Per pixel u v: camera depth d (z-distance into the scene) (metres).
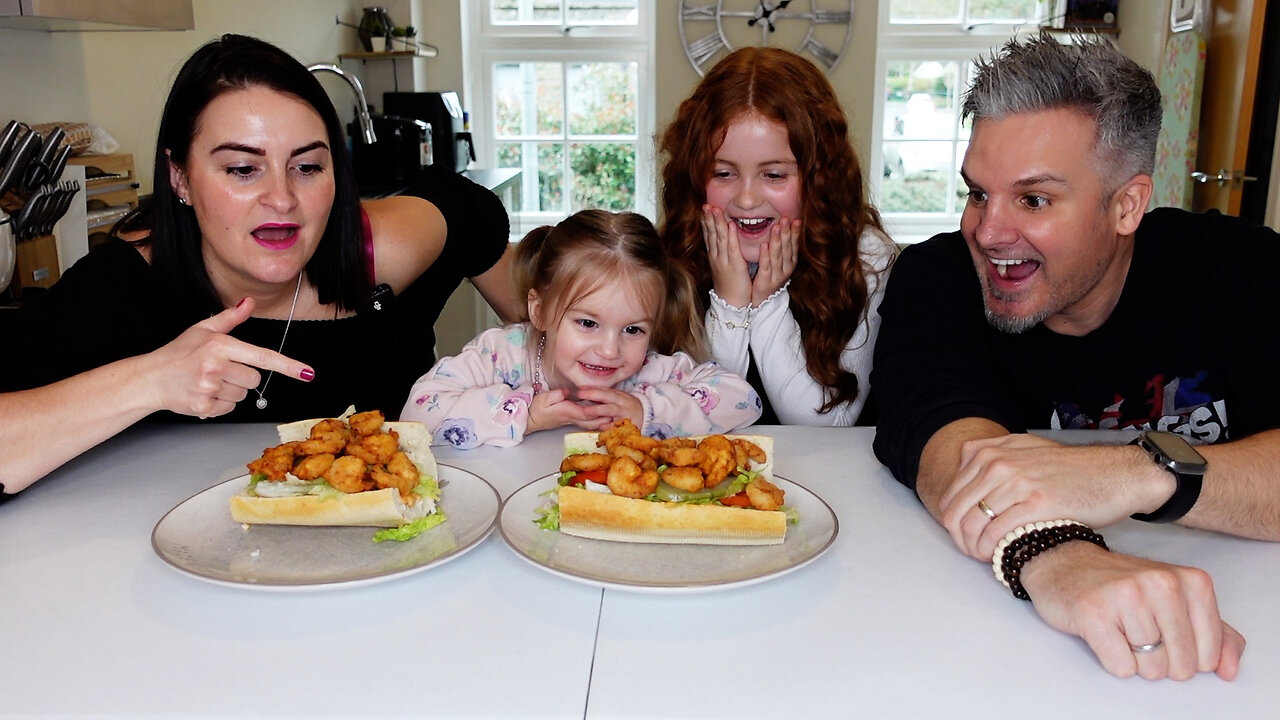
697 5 4.21
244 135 1.13
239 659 0.70
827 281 1.57
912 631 0.74
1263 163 3.78
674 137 1.66
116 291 1.28
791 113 1.47
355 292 1.42
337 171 1.33
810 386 1.60
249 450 1.17
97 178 1.99
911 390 1.13
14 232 1.62
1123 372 1.28
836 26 4.20
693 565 0.83
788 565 0.80
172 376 0.97
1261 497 0.87
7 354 1.19
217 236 1.20
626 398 1.31
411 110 4.11
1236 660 0.68
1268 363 1.14
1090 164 1.07
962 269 1.29
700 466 0.92
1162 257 1.25
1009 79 1.09
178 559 0.82
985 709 0.64
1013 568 0.79
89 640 0.72
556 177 4.85
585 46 4.69
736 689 0.66
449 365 1.42
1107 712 0.64
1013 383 1.33
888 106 4.70
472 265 1.79
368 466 0.91
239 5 3.11
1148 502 0.84
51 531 0.92
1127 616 0.68
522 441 1.23
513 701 0.65
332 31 3.99
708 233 1.59
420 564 0.80
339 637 0.73
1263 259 1.19
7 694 0.65
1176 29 3.98
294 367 0.95
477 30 4.70
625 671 0.68
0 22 1.86
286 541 0.87
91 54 2.34
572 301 1.39
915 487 1.01
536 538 0.88
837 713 0.63
